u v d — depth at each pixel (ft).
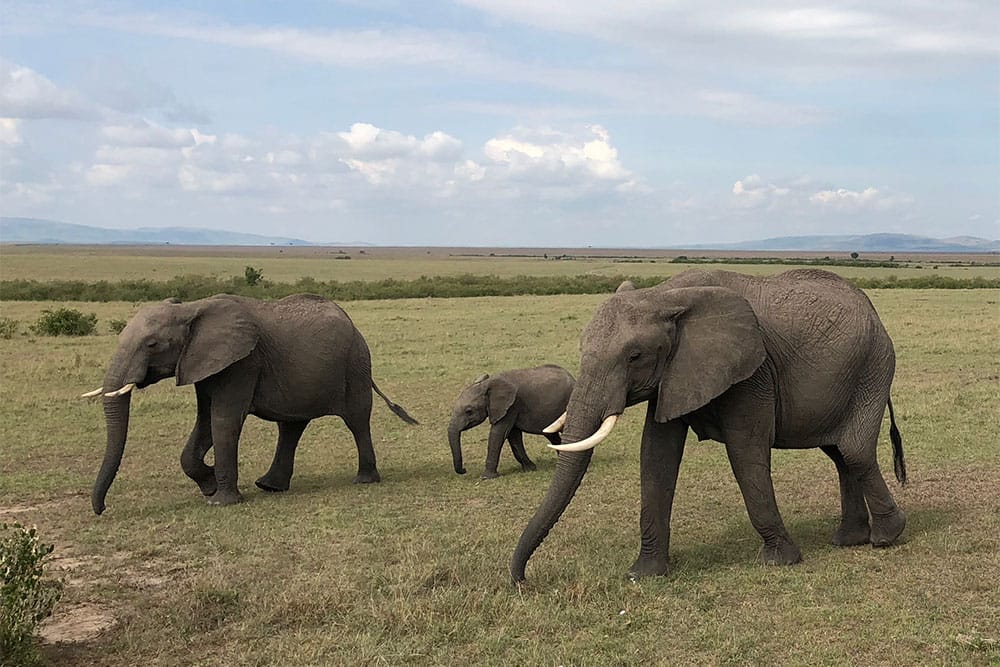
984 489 31.01
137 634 19.98
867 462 24.86
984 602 20.39
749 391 23.20
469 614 20.43
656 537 23.56
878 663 17.53
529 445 45.75
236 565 25.36
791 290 24.67
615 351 21.29
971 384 55.06
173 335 32.86
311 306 37.27
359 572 24.02
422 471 39.34
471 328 98.27
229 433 33.76
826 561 24.06
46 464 39.99
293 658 18.44
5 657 17.71
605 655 18.29
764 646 18.48
